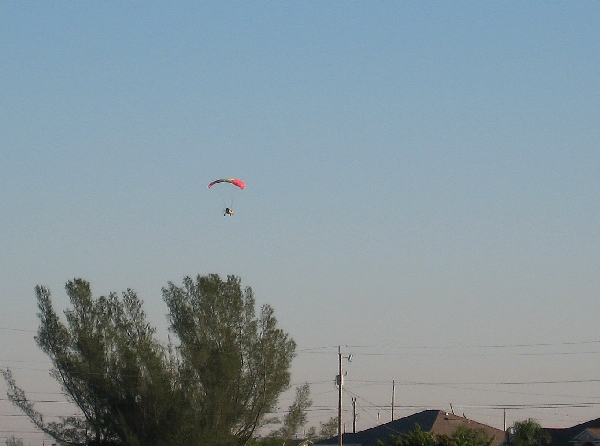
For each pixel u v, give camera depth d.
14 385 62.91
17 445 63.75
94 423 62.62
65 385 63.06
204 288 64.31
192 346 62.78
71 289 64.62
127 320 64.44
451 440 61.00
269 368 64.00
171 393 62.25
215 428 61.03
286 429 64.12
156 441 61.41
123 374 62.44
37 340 63.97
